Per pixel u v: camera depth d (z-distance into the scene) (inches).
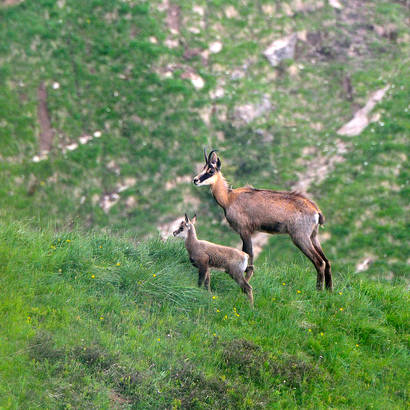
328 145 1098.7
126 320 300.8
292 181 1023.6
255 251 878.4
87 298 311.3
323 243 901.2
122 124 1090.7
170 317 312.2
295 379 283.3
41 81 1111.6
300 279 398.6
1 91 1072.2
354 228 916.0
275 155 1077.1
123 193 1000.9
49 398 229.0
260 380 278.7
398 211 930.1
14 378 235.1
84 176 1014.4
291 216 384.2
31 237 353.1
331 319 349.1
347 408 278.7
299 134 1125.1
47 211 952.9
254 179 1021.2
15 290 295.4
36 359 249.3
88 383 242.5
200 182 399.2
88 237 387.5
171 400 246.1
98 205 985.5
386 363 324.2
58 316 286.8
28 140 1032.2
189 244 354.6
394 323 367.2
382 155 1033.5
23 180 986.1
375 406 284.5
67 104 1092.5
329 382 293.1
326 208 956.6
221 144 1090.1
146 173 1033.5
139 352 274.1
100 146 1055.6
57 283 313.1
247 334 314.8
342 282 412.8
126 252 379.6
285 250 868.6
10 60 1123.9
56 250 345.4
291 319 335.6
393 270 837.2
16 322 269.0
